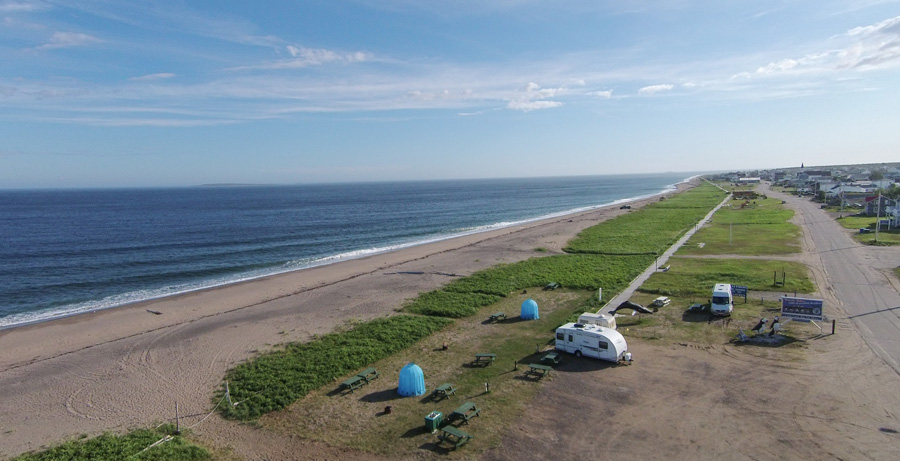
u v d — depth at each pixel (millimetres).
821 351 29812
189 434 22781
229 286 55219
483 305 43250
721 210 124375
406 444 21156
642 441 20766
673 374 27359
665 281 48906
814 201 137750
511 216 146750
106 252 79562
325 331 37781
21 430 23781
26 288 55250
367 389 26875
